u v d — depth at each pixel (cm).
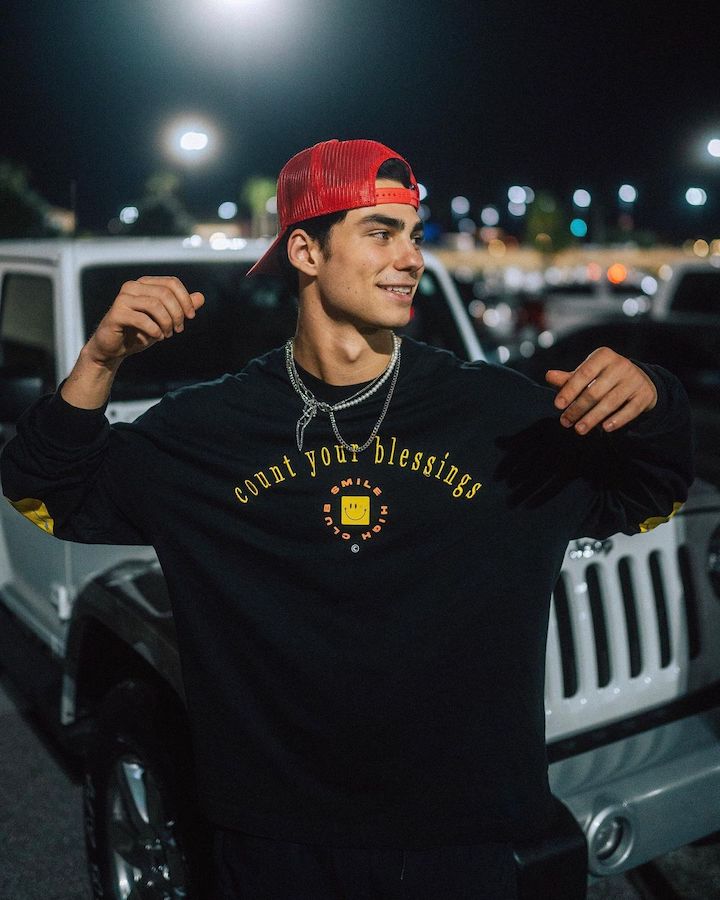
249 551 163
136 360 334
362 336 161
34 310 349
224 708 167
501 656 158
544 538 159
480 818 159
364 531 158
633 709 247
